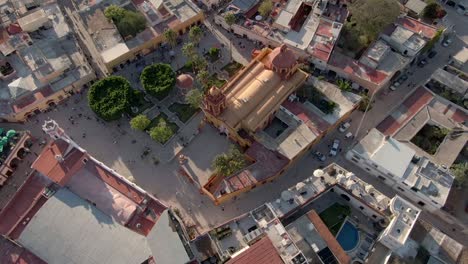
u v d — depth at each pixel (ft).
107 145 431.43
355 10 473.67
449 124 415.23
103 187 375.04
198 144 430.61
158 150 426.92
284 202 364.58
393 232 335.06
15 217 371.15
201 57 471.62
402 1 522.88
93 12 500.33
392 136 409.90
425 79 471.21
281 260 321.93
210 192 390.42
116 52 470.39
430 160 391.04
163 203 379.96
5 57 474.49
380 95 458.50
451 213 381.81
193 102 426.10
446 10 525.34
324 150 425.69
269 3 494.18
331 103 425.28
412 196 387.96
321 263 339.36
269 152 400.47
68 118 450.71
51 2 518.37
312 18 491.31
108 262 338.13
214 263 343.87
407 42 463.83
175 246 327.06
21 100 441.68
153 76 449.89
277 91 422.82
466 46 494.59
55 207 363.76
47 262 345.10
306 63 476.13
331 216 383.86
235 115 403.75
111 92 438.81
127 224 360.48
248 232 355.36
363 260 361.71
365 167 404.16
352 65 458.09
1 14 507.71
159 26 494.18
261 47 497.87
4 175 410.11
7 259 353.51
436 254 341.82
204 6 531.09
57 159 369.30
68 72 462.60
